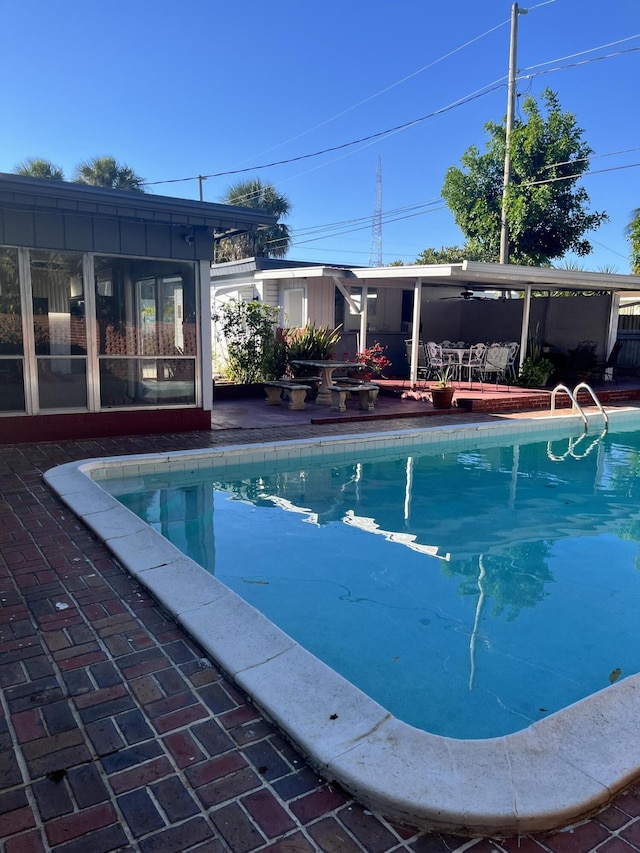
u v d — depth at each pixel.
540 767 2.16
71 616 3.33
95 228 7.56
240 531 5.60
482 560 5.07
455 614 4.11
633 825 2.01
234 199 30.97
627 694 2.63
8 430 7.48
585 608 4.25
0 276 7.20
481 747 2.26
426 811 1.96
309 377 12.26
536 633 3.88
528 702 3.16
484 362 14.55
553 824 1.96
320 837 1.93
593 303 15.84
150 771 2.18
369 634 3.82
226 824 1.96
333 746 2.24
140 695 2.62
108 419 8.05
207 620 3.19
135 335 8.08
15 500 5.40
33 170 23.20
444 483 7.34
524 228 21.14
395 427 9.50
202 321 8.52
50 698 2.59
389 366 16.12
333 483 7.23
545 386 14.18
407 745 2.26
